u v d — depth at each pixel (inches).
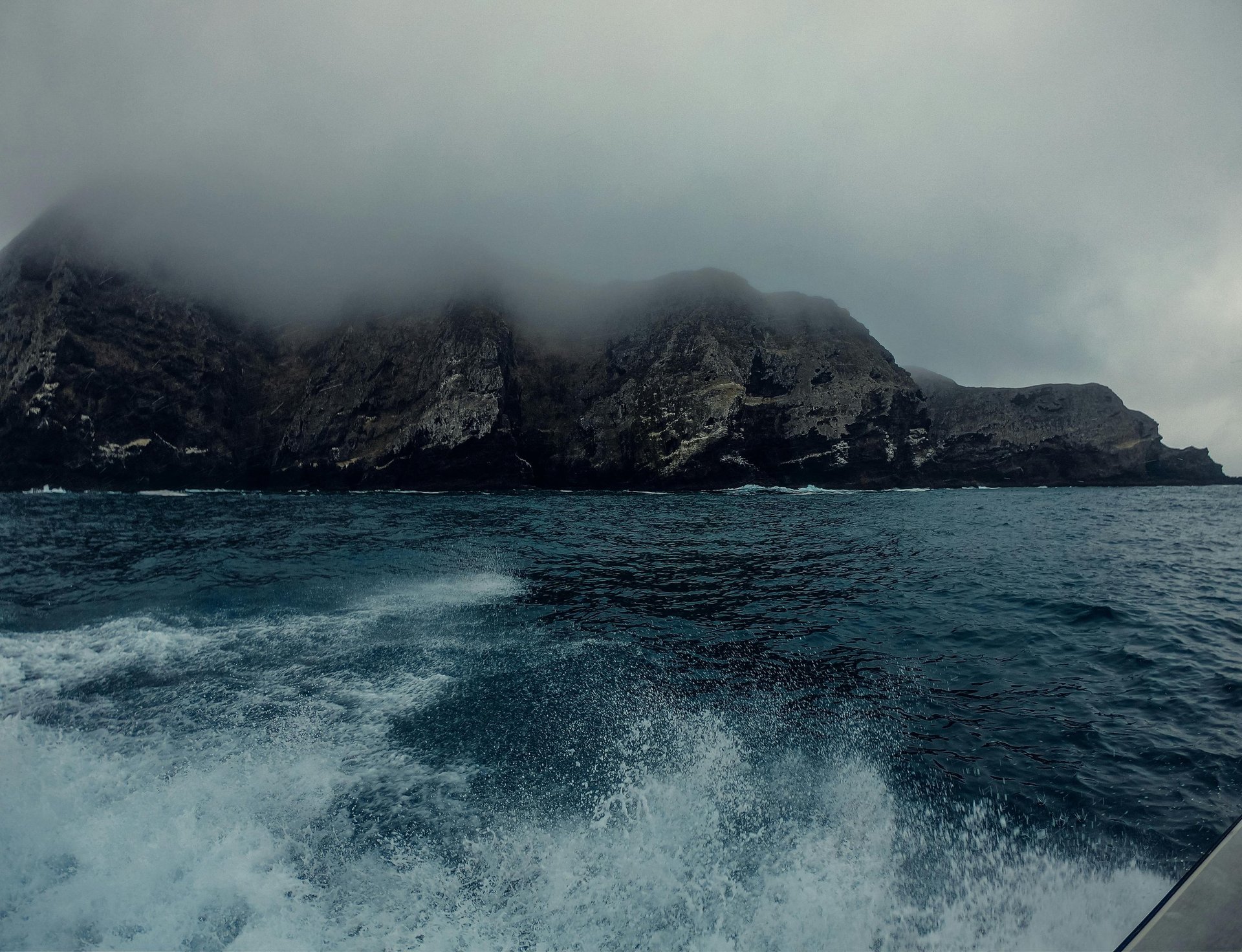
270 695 312.3
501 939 164.7
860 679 355.3
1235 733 282.0
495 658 373.7
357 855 191.3
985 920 171.6
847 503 1895.9
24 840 189.2
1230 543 938.7
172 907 167.0
